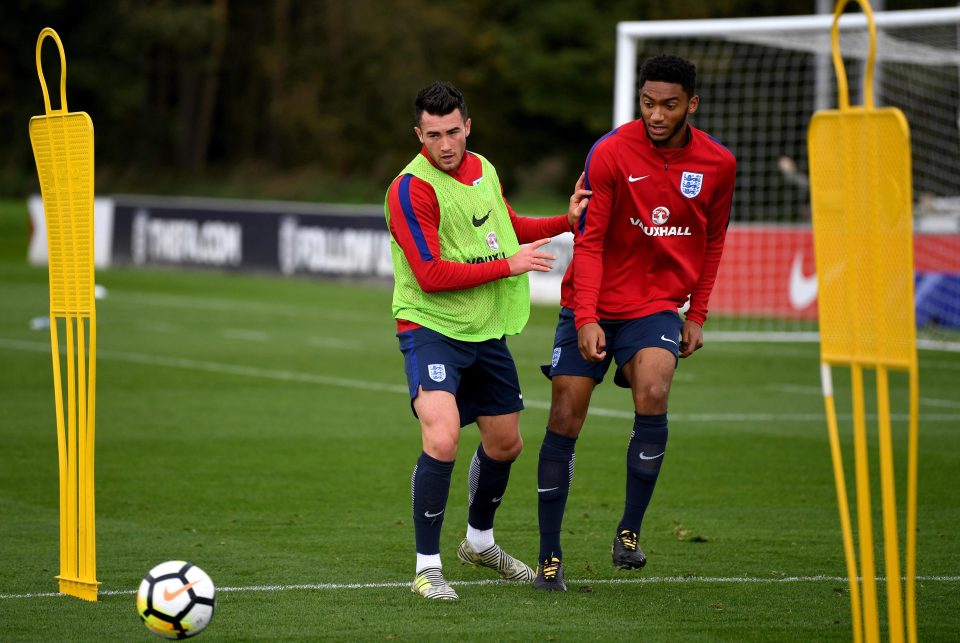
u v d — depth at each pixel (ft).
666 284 69.62
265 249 328.08
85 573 64.69
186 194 593.83
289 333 212.43
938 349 198.08
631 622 61.16
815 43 208.33
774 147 324.80
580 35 642.63
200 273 338.75
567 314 69.36
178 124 640.99
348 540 79.00
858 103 264.52
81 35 596.70
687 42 405.18
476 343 67.21
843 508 47.65
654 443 67.72
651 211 68.13
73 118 61.36
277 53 644.27
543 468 67.82
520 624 60.70
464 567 73.05
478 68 653.30
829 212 46.44
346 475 100.94
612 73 636.48
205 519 85.10
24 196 590.55
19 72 603.67
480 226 67.00
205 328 218.38
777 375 168.76
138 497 92.22
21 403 136.77
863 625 60.54
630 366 68.95
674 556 75.41
